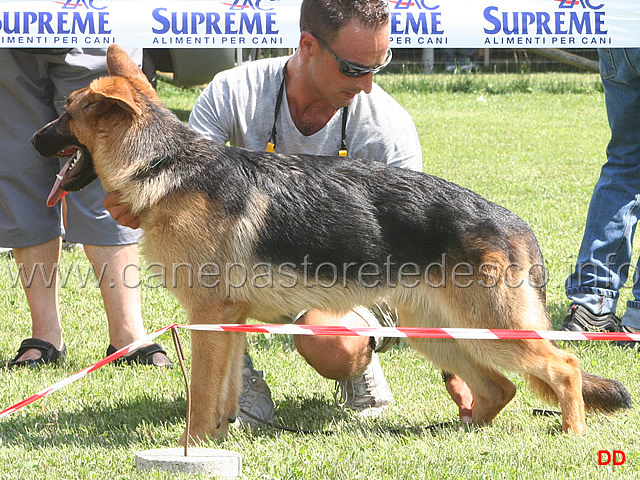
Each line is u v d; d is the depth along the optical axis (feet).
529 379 15.31
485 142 56.85
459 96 78.54
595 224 22.03
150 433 15.05
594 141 57.31
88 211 19.26
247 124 16.65
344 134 16.70
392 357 20.07
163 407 16.69
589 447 13.69
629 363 19.10
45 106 19.29
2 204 19.22
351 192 14.80
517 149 54.13
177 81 51.13
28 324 22.47
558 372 14.74
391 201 14.82
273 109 16.60
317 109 16.52
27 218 19.26
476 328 14.71
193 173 14.33
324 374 16.42
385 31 15.06
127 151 14.40
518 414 16.39
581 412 14.74
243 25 27.48
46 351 19.53
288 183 14.74
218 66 49.57
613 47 20.77
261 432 15.35
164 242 14.28
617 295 21.97
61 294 25.32
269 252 14.44
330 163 15.17
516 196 39.17
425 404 17.06
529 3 30.37
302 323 16.22
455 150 53.57
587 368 18.58
